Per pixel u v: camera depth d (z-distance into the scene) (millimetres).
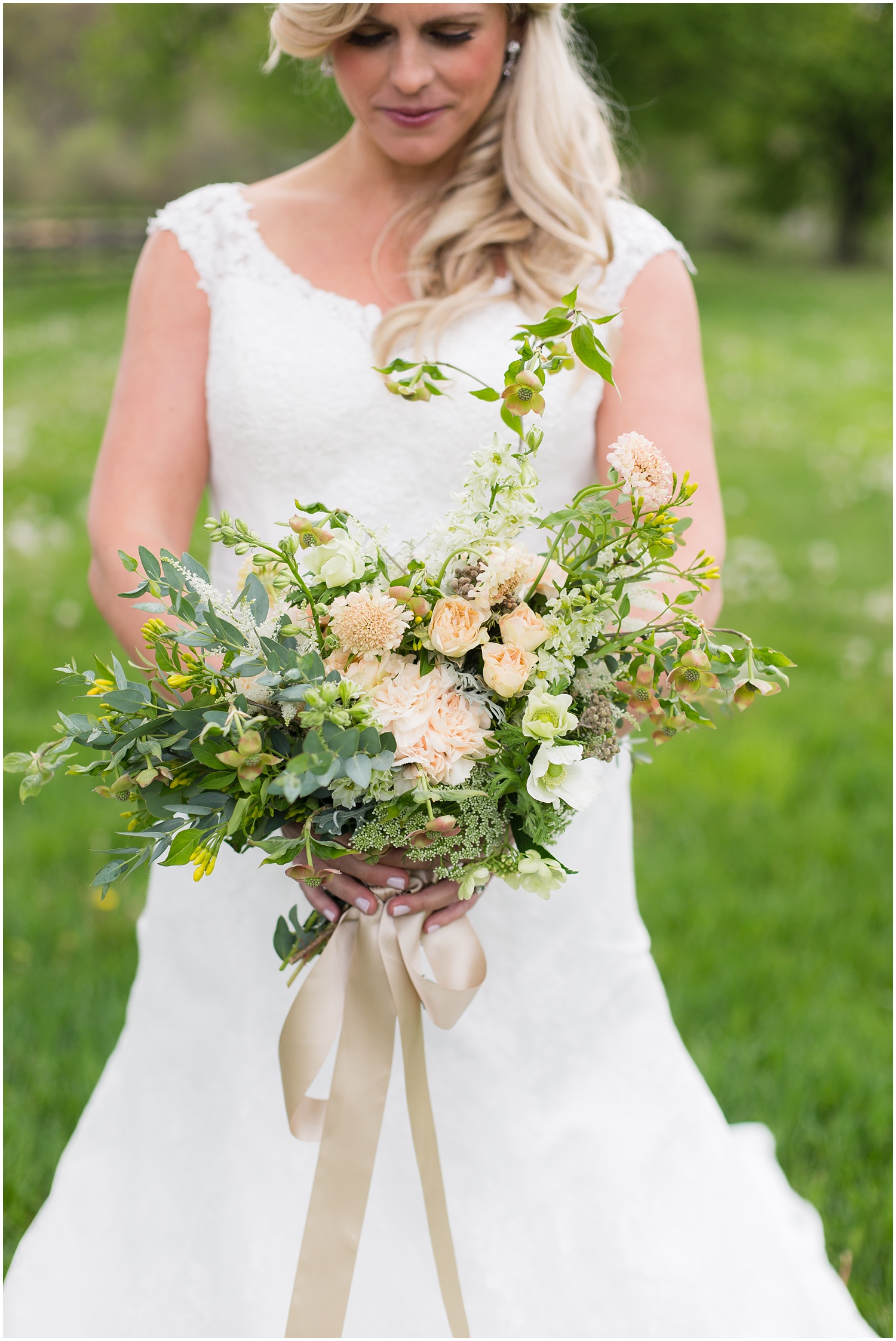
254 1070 1765
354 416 1686
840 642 4918
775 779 3793
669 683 1299
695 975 2912
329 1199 1510
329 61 1792
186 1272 1737
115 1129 1959
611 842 1825
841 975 2910
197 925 1794
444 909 1496
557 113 1708
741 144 22562
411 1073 1512
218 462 1778
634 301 1739
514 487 1258
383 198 1770
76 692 4191
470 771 1239
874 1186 2314
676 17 18234
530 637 1227
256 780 1196
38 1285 1869
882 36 21188
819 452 8031
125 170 24031
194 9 18109
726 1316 1707
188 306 1760
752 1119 2447
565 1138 1766
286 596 1275
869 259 24688
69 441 7629
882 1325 2043
